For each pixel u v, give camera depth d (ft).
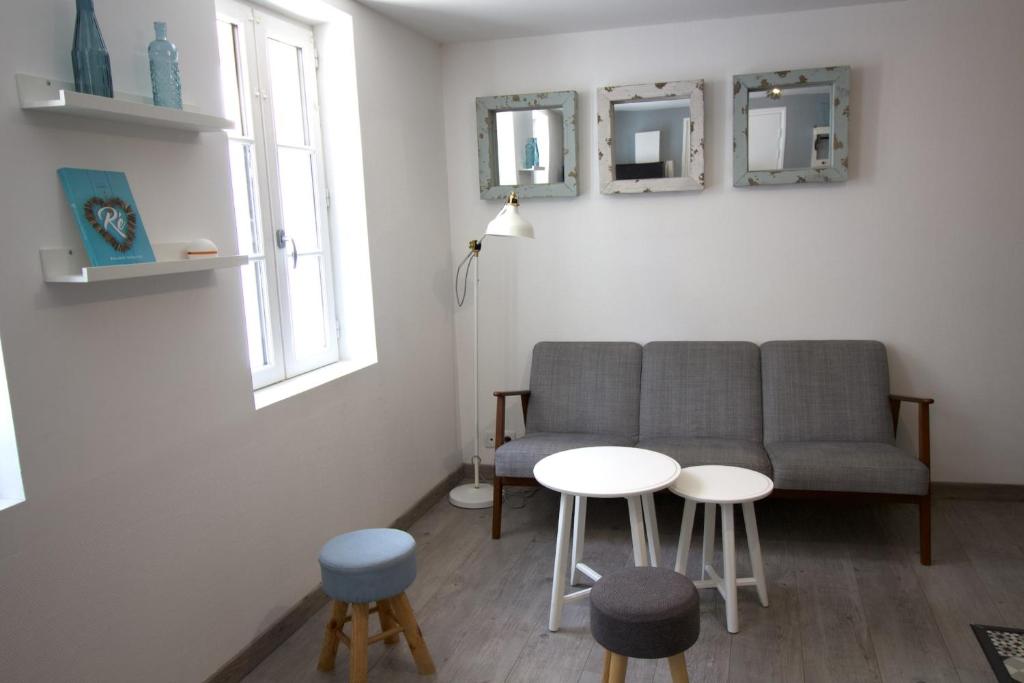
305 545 8.78
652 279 12.25
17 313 5.33
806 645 7.92
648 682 7.38
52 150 5.59
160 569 6.63
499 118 12.36
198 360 7.02
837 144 11.04
